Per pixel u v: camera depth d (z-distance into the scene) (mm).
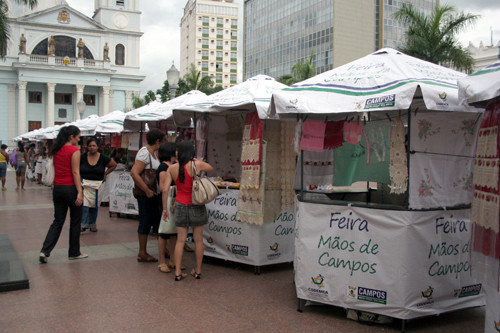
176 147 5824
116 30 53812
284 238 6047
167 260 6457
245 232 5914
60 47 51094
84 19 52094
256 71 82312
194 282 5422
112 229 8906
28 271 5773
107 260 6398
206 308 4527
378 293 4070
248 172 5750
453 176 4410
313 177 5668
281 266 6273
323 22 65000
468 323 4270
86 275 5625
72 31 51500
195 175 5375
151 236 8227
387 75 4133
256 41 82500
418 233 3994
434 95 3746
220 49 130000
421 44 18000
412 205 4098
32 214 10969
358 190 6148
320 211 4406
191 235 7539
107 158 8695
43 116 50500
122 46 54594
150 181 6254
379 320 4164
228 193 6160
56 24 50531
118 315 4293
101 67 51812
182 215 5398
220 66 130250
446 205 4344
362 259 4160
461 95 3338
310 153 5613
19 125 47969
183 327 4035
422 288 4043
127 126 10625
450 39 18094
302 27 69750
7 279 5016
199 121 7391
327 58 64062
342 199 5938
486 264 3398
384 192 5891
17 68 47688
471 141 4539
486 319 3451
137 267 6055
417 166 4145
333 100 4180
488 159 3361
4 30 19156
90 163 8484
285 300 4824
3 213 11117
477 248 3498
